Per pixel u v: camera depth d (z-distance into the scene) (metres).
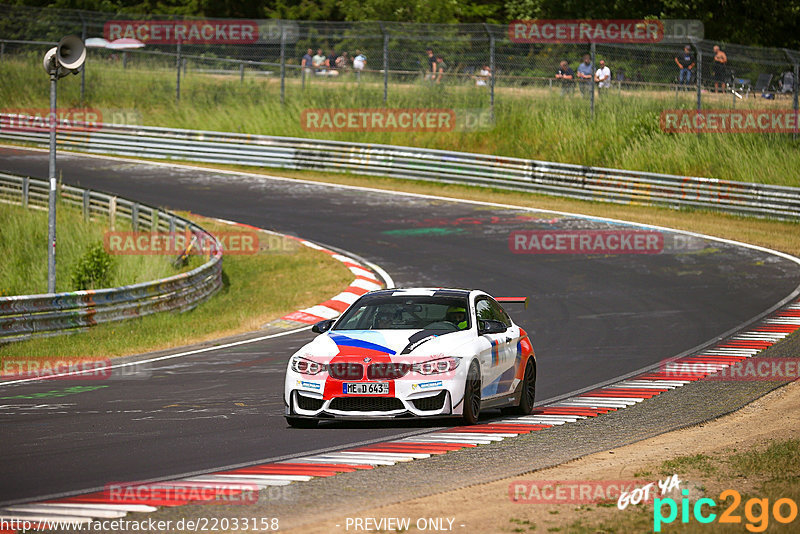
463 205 113.88
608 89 137.00
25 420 39.06
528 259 88.81
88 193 104.88
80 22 182.75
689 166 120.94
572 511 24.09
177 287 75.94
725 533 21.80
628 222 103.75
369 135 139.12
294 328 69.06
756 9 187.75
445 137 137.62
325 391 35.31
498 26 138.62
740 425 37.53
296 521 23.44
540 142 133.00
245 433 35.94
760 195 106.19
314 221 106.44
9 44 176.25
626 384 47.59
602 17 188.38
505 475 28.69
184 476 28.81
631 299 73.56
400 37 143.12
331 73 150.62
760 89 136.38
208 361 56.53
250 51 185.75
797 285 77.62
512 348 40.03
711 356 54.53
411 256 91.00
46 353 59.62
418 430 36.28
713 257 88.56
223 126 145.25
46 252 92.06
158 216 97.12
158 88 160.75
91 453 32.44
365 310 39.81
